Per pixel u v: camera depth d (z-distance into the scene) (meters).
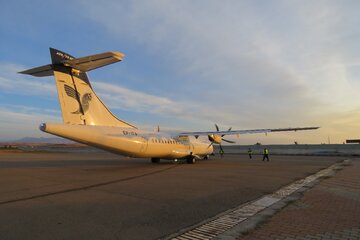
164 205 9.00
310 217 7.54
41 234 6.25
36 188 11.96
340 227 6.68
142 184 13.12
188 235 6.25
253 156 42.75
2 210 8.30
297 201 9.50
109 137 18.06
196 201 9.58
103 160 30.38
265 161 29.61
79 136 16.34
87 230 6.54
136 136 20.19
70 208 8.57
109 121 18.98
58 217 7.59
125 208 8.60
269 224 6.97
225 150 57.00
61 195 10.52
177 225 6.95
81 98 17.00
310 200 9.65
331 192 11.11
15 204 9.06
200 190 11.59
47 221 7.22
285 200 9.68
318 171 18.94
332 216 7.61
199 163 26.33
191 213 8.05
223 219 7.45
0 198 9.96
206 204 9.16
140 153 20.83
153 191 11.35
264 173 17.66
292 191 11.41
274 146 51.06
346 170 19.56
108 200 9.70
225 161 29.52
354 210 8.26
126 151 19.67
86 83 17.30
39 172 17.81
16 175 16.27
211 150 30.95
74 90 16.58
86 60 15.35
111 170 19.22
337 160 31.23
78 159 32.53
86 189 11.79
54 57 15.47
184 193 10.95
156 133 22.77
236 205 9.03
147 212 8.15
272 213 7.99
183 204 9.15
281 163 26.47
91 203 9.23
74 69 16.45
